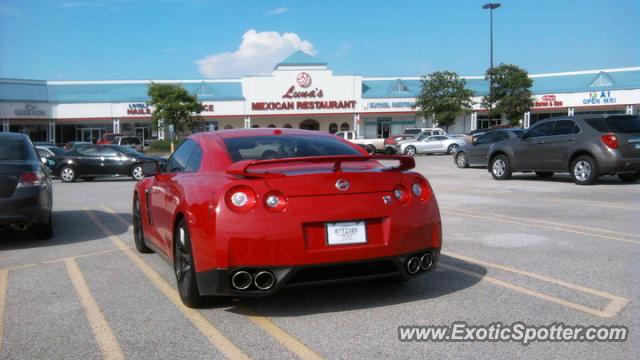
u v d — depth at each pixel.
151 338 3.78
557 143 13.45
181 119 49.41
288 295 4.67
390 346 3.53
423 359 3.33
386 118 54.53
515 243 6.56
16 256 6.57
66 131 52.78
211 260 3.88
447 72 48.19
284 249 3.80
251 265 3.79
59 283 5.28
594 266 5.41
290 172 4.07
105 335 3.86
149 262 6.13
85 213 10.43
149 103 49.12
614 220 8.05
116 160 20.00
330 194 3.95
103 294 4.87
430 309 4.22
